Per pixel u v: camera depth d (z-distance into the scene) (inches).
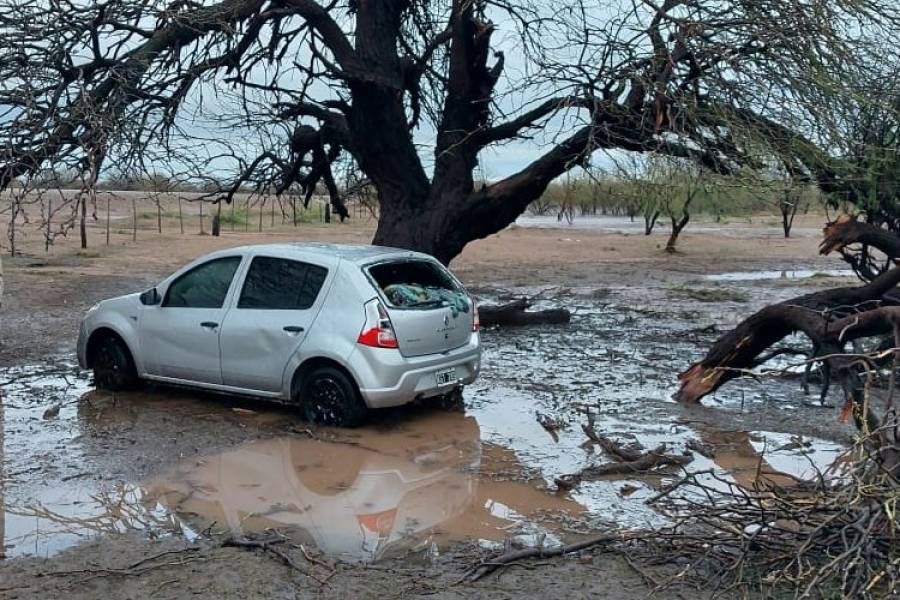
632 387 408.2
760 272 1050.7
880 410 335.6
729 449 312.8
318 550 221.5
